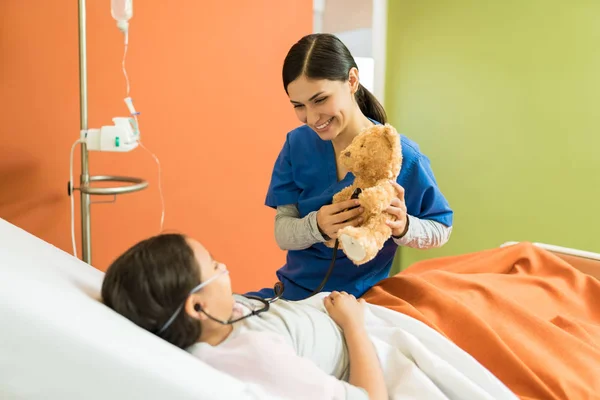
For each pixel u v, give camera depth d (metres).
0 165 1.90
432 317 1.25
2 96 1.88
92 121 2.04
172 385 0.81
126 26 1.82
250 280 2.46
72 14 1.95
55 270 0.98
